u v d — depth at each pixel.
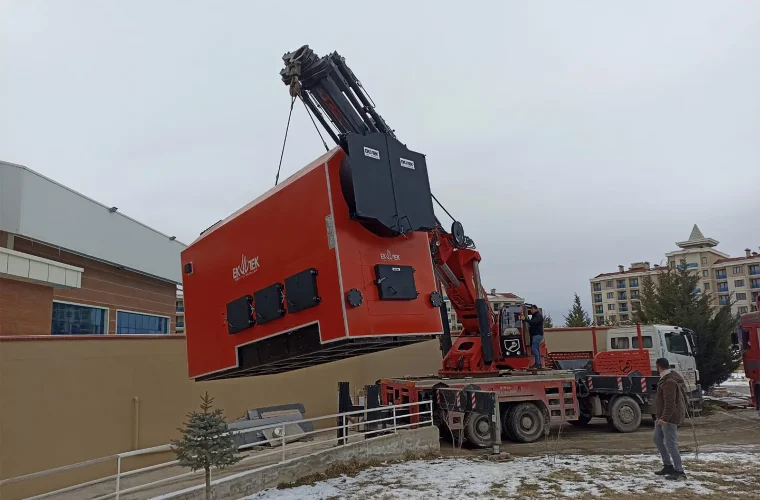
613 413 14.35
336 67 9.16
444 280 13.47
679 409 7.93
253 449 11.65
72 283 14.86
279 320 7.59
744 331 16.66
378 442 9.88
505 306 14.09
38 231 16.39
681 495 7.04
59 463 11.11
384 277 7.24
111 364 12.20
